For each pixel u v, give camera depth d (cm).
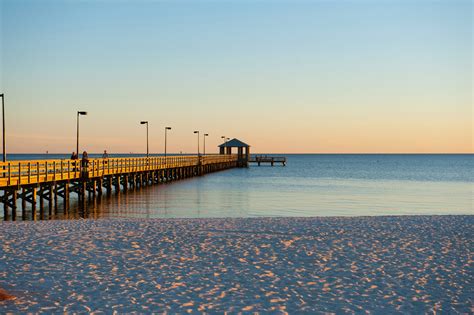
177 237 1408
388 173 7738
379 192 4006
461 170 9075
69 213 2514
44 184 2630
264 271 1032
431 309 804
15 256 1153
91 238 1382
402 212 2700
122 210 2630
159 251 1220
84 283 939
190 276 992
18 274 998
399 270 1041
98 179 3238
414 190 4256
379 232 1503
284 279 972
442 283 947
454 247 1274
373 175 7019
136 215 2431
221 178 5712
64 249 1233
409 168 10231
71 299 845
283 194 3688
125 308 801
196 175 6247
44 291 888
